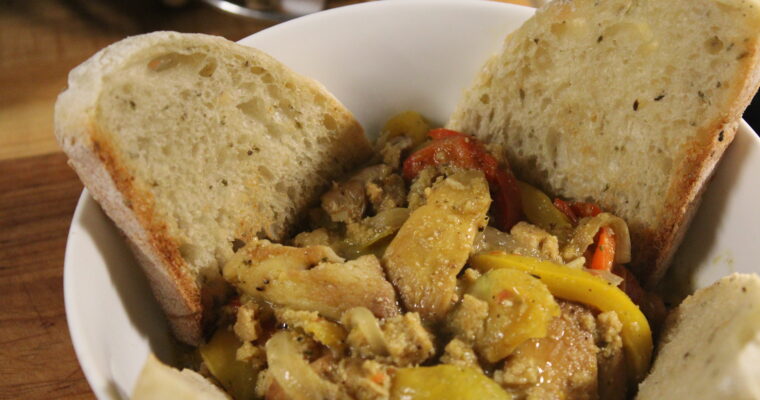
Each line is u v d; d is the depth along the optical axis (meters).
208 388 0.27
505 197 0.33
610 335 0.29
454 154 0.33
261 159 0.32
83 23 0.46
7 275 0.35
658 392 0.27
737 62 0.28
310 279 0.29
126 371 0.28
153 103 0.28
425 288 0.29
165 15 0.46
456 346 0.27
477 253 0.30
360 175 0.34
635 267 0.33
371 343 0.27
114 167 0.27
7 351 0.33
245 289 0.30
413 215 0.31
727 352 0.25
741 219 0.30
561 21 0.31
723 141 0.29
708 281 0.31
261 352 0.29
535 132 0.34
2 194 0.37
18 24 0.45
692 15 0.28
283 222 0.33
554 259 0.31
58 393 0.32
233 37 0.45
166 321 0.31
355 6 0.35
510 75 0.33
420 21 0.35
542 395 0.27
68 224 0.37
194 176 0.30
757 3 0.27
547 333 0.28
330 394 0.27
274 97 0.31
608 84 0.31
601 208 0.33
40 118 0.41
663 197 0.31
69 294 0.27
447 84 0.37
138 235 0.28
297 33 0.34
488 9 0.35
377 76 0.36
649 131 0.30
